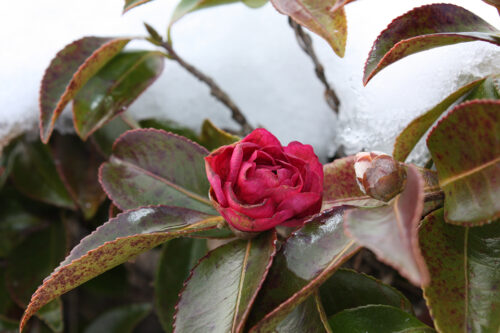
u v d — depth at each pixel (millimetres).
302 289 473
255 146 501
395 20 525
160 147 574
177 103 666
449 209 486
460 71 564
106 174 572
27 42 648
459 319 484
